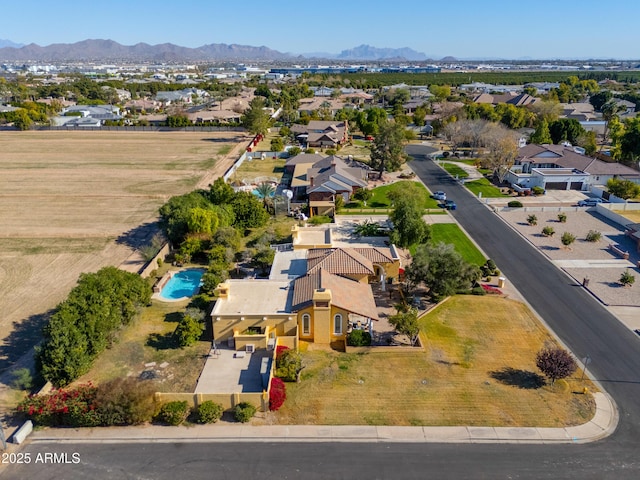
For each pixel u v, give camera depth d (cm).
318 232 5862
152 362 3744
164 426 3092
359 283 4528
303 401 3303
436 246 5066
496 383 3497
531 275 5294
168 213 6044
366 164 10150
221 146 13100
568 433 3022
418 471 2733
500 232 6606
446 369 3653
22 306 4600
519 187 8488
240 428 3066
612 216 7006
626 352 3894
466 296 4797
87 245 6153
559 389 3428
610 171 8494
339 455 2847
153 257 5625
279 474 2706
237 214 6606
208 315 4403
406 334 3931
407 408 3238
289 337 3875
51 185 8956
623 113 14838
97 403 3022
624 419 3150
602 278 5206
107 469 2741
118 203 7900
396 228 5544
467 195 8338
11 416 3169
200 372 3612
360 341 3928
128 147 12900
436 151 11981
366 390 3416
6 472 2708
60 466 2759
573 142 11612
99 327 3591
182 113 17725
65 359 3362
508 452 2869
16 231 6594
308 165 9431
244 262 5625
